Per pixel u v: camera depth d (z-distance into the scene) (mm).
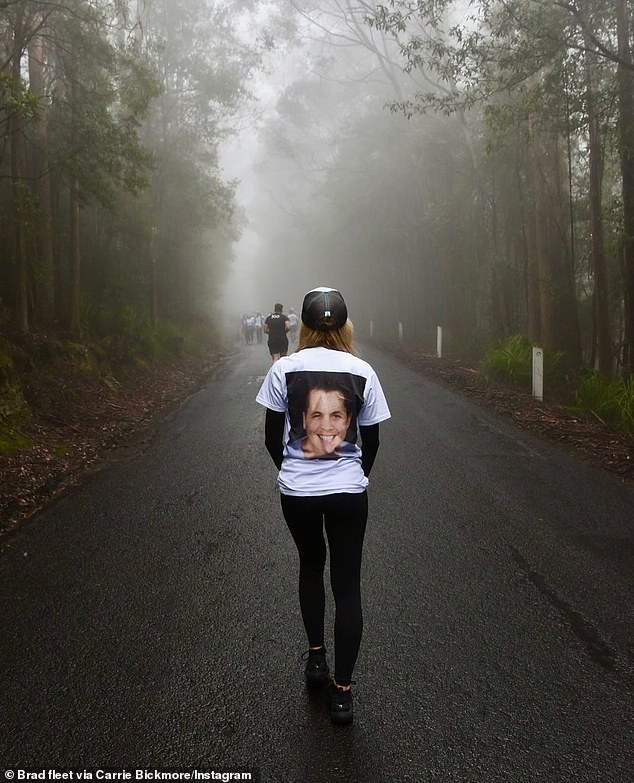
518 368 15320
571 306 17375
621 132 11977
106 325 17891
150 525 5938
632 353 13883
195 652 3752
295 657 3691
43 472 7898
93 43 12039
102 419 11242
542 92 11641
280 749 2938
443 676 3471
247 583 4660
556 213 17922
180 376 19078
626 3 11523
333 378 3096
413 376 17656
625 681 3402
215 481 7398
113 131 12539
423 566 4883
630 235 13320
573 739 2965
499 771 2779
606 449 8797
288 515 3166
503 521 5852
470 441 9234
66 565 5031
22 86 9773
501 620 4062
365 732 3039
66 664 3637
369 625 4016
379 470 7633
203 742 2988
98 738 3021
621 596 4371
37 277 14344
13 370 10164
